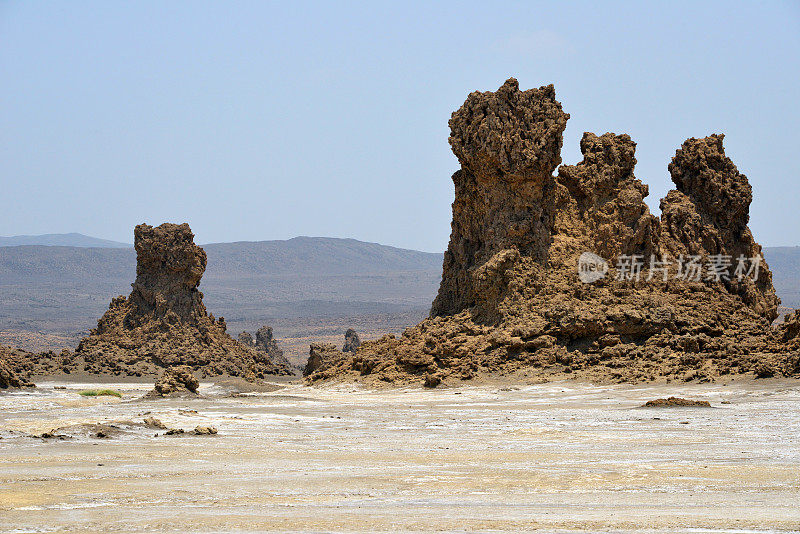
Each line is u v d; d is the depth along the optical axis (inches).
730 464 1635.1
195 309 6333.7
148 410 3100.4
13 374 4355.3
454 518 1120.8
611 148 4613.7
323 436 2294.5
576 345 4143.7
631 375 3747.5
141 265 6333.7
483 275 4362.7
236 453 1894.7
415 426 2546.8
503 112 4458.7
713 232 4717.0
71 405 3361.2
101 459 1779.0
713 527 1037.8
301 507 1226.0
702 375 3602.4
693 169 4874.5
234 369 6018.7
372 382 4264.3
